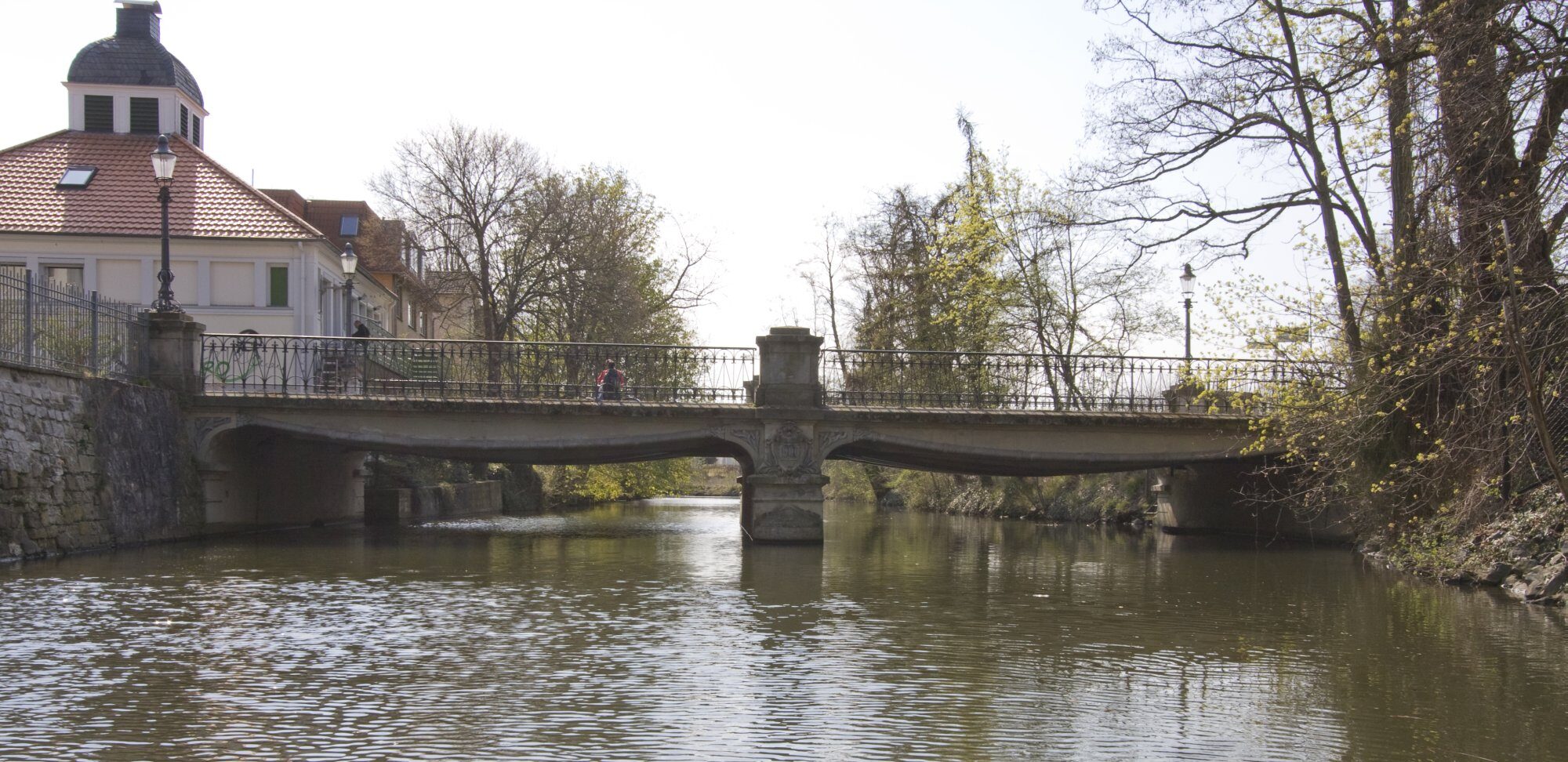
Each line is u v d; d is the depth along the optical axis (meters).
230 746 7.90
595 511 45.72
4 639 11.55
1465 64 14.59
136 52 41.91
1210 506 31.41
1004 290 35.12
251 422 23.75
